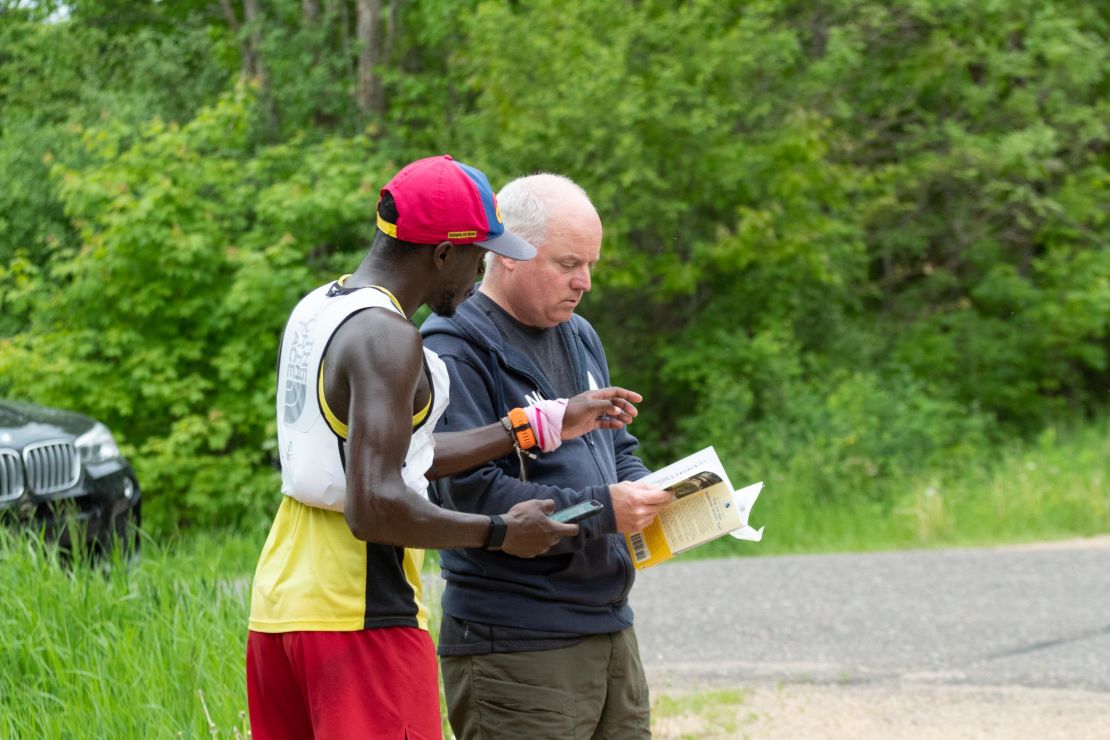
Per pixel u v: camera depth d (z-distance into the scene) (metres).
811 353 26.31
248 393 23.64
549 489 5.33
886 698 10.36
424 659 4.76
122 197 22.95
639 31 24.91
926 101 31.48
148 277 23.55
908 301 30.44
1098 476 20.58
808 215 26.03
